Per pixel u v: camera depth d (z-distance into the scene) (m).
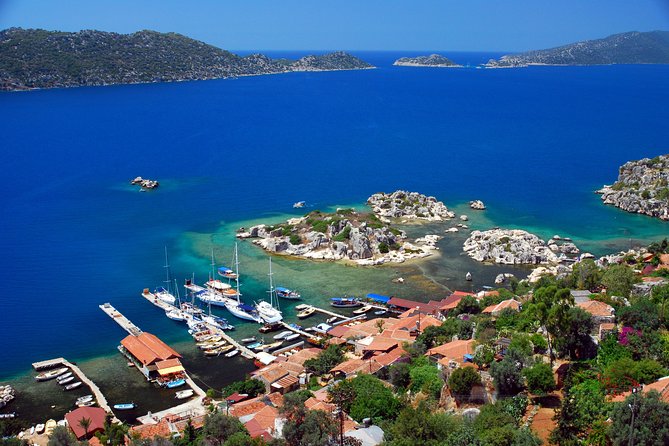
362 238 191.75
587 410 74.38
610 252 191.25
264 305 150.62
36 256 187.38
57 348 131.62
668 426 65.19
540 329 103.56
